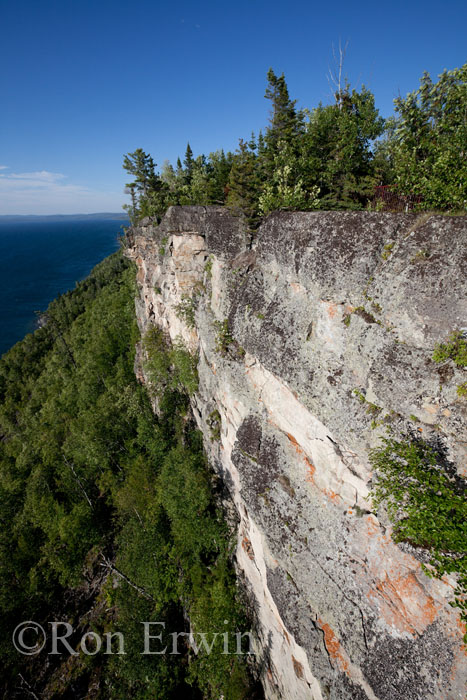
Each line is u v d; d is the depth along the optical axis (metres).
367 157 24.23
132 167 48.03
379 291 11.29
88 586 31.45
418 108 16.23
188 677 22.62
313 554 13.72
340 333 12.56
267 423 17.58
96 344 60.75
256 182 22.28
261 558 18.34
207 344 24.61
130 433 40.00
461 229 9.62
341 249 12.25
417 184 15.09
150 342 42.03
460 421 9.73
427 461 9.95
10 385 79.75
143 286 49.53
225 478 24.61
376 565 11.40
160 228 35.34
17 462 47.03
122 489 32.56
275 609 17.38
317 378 13.23
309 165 22.72
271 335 15.65
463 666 8.93
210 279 24.50
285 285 15.69
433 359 10.00
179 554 25.77
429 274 10.09
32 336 94.25
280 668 17.78
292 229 14.73
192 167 58.34
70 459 40.62
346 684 12.09
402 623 10.48
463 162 13.20
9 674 26.81
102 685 25.72
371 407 11.58
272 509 15.99
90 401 51.81
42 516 34.22
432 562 9.15
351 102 23.78
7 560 32.66
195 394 30.19
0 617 28.98
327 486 13.62
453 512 9.21
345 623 12.05
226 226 21.25
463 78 14.52
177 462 28.19
